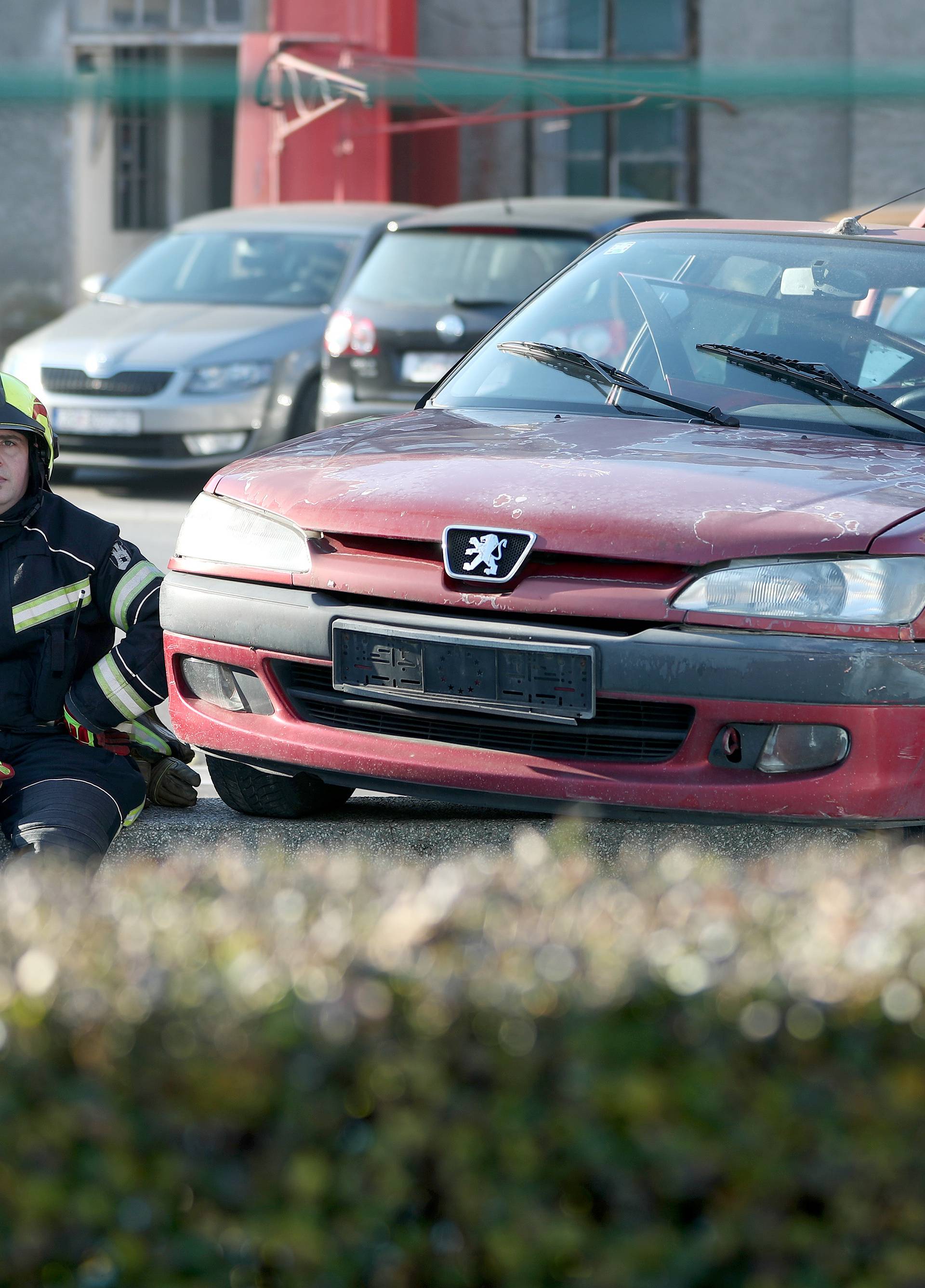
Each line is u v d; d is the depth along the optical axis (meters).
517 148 59.00
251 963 6.19
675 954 6.16
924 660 10.92
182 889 7.02
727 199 58.84
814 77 57.25
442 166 58.91
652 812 11.33
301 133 54.34
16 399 12.09
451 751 11.91
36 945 6.45
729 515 11.28
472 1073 6.01
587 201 34.47
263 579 12.49
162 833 13.45
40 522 12.55
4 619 12.38
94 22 58.69
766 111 58.16
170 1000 6.06
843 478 11.83
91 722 12.64
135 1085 6.05
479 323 31.62
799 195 58.56
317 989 6.04
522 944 6.23
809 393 13.52
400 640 11.80
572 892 6.86
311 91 53.69
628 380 14.09
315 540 12.34
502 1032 5.96
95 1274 6.19
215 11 58.31
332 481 12.65
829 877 7.00
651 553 11.16
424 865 8.19
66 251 59.69
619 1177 6.00
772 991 5.99
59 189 59.41
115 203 61.81
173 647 13.03
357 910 6.65
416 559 11.91
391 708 11.98
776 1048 5.98
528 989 6.00
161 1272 6.13
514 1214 6.02
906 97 56.38
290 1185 6.04
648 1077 5.96
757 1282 6.07
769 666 10.91
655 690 11.09
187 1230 6.12
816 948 6.20
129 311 34.88
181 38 58.47
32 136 59.19
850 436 13.12
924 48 56.03
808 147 58.25
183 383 32.53
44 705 12.57
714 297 14.69
